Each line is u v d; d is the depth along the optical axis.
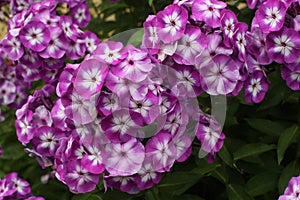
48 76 0.68
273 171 0.68
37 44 0.65
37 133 0.60
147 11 0.77
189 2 0.56
